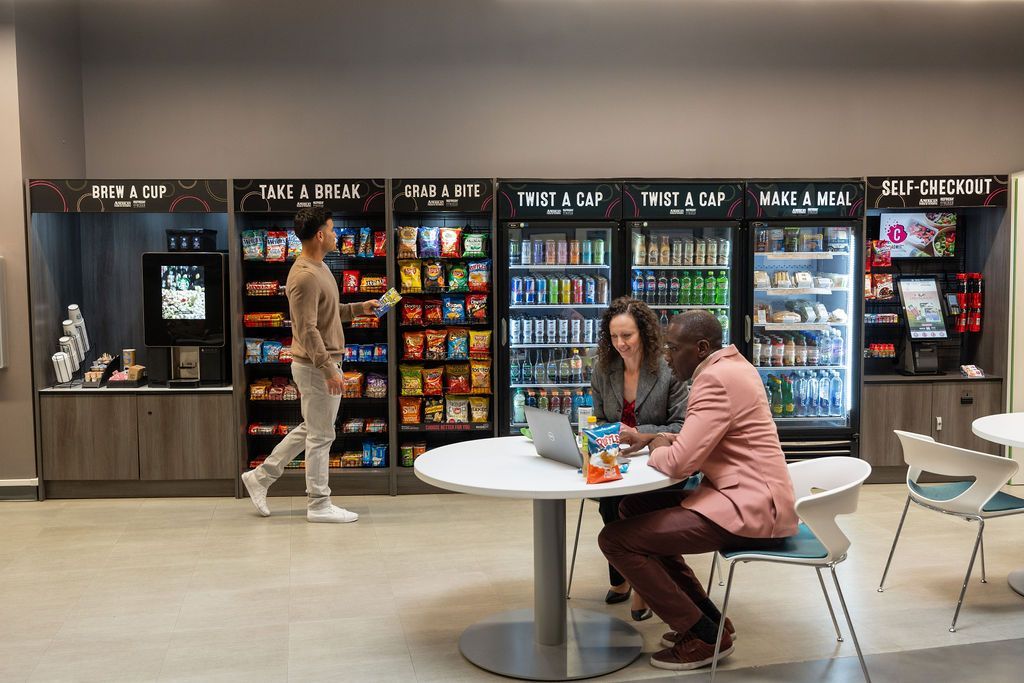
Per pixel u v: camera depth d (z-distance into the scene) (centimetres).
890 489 587
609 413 377
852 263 591
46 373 569
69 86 602
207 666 321
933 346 616
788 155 652
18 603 385
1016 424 395
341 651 334
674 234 606
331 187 562
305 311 490
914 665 316
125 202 556
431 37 629
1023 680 303
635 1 637
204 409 568
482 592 398
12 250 552
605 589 404
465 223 611
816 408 612
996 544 462
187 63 621
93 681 309
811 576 416
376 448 590
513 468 319
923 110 659
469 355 580
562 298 582
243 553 457
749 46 645
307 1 623
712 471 307
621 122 641
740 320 587
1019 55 662
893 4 650
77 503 559
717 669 315
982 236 621
